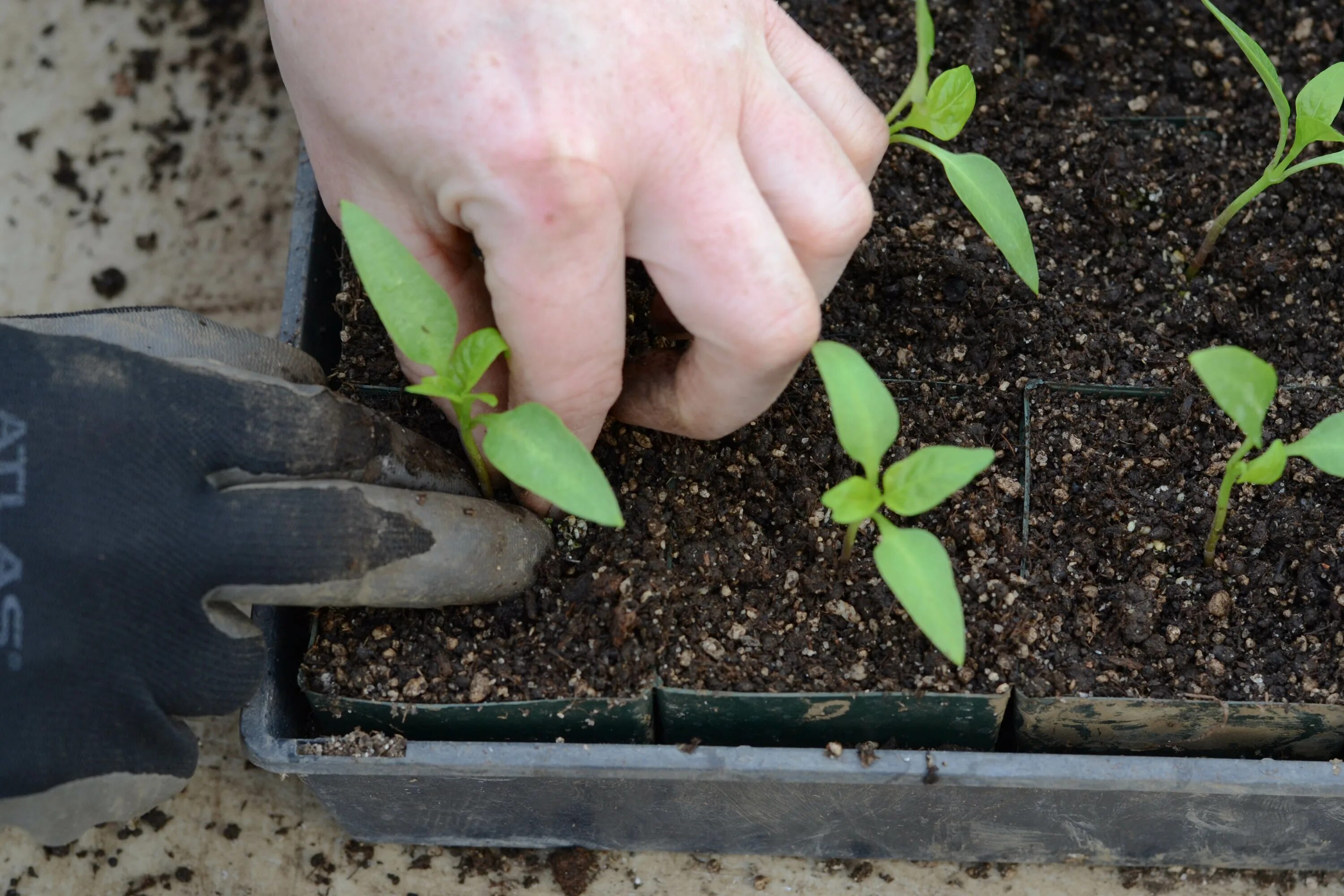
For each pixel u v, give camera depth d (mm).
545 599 443
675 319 455
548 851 487
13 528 378
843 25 507
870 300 480
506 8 377
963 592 447
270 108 590
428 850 490
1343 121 502
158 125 587
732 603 448
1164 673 441
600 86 376
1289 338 477
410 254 384
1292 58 510
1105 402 465
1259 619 447
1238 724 438
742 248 383
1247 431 402
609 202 375
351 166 401
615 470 455
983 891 482
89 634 381
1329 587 448
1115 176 491
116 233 574
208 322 429
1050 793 440
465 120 374
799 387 466
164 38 598
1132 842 462
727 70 389
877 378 399
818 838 469
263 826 494
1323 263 484
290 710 445
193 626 391
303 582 395
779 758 429
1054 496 457
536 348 390
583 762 428
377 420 421
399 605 416
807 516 453
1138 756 448
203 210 577
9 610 377
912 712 438
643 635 439
